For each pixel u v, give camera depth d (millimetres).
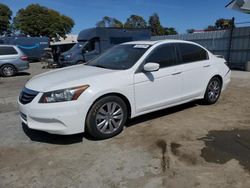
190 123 5410
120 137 4762
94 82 4512
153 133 4910
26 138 4832
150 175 3551
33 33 46281
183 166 3748
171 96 5602
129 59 5270
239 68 17469
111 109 4707
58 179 3523
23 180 3521
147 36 17672
